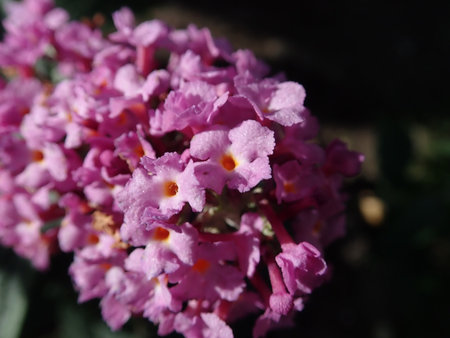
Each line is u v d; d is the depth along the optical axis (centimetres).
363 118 18
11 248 11
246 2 19
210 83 7
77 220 8
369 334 14
